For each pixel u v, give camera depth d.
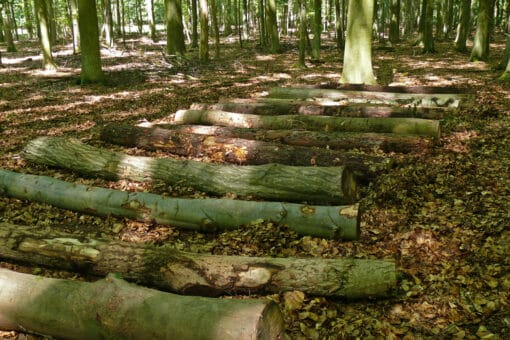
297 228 4.81
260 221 4.90
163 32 40.66
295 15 42.72
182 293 3.83
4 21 26.11
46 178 5.94
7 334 3.45
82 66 14.79
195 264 3.87
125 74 16.58
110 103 11.80
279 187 5.54
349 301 3.79
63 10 29.56
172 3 20.52
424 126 7.67
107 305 3.12
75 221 5.45
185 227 5.14
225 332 2.76
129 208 5.30
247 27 31.50
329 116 8.91
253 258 3.93
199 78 16.19
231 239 4.84
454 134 7.93
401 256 4.43
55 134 8.91
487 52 17.92
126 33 39.62
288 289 3.77
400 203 5.46
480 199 5.38
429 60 19.31
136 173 6.36
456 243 4.56
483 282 3.92
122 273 3.97
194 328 2.85
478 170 6.25
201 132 8.24
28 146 7.11
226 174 5.87
